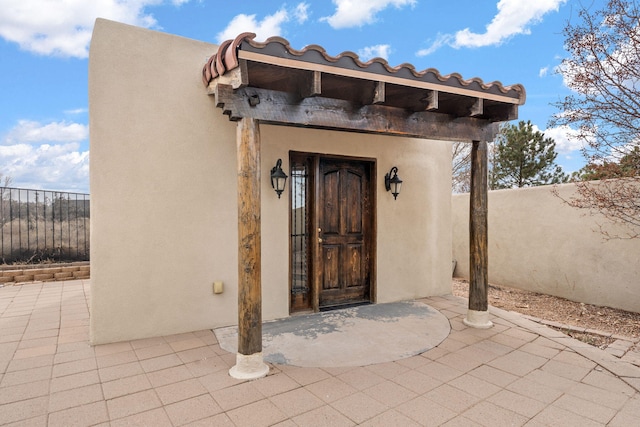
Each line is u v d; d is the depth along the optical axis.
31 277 6.86
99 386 2.65
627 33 4.25
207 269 3.94
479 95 3.53
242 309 2.87
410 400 2.52
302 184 4.64
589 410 2.40
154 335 3.70
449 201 5.83
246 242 2.86
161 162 3.70
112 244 3.50
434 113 3.91
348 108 3.40
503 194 6.75
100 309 3.47
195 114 3.86
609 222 5.16
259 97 2.93
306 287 4.68
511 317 4.50
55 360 3.11
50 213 7.79
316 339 3.69
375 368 3.04
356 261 5.11
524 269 6.37
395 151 5.23
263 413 2.33
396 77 3.07
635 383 2.80
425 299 5.41
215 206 3.96
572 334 4.09
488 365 3.12
